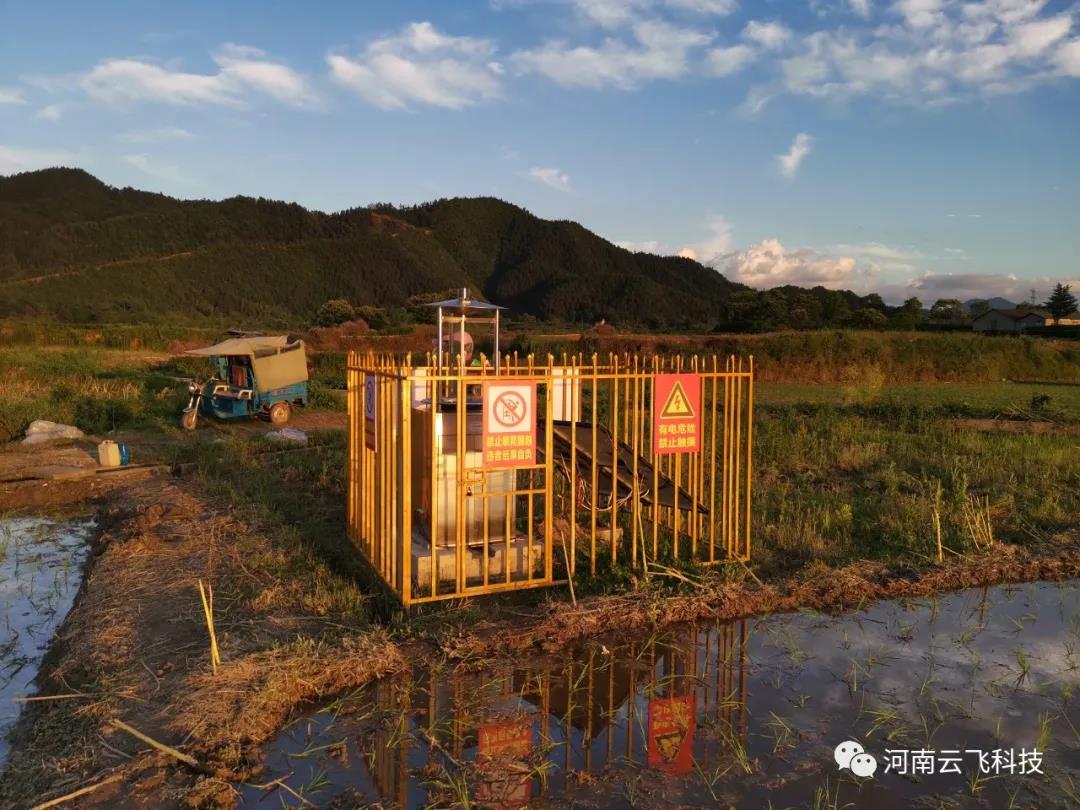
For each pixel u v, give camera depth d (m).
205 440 14.88
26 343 34.94
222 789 3.65
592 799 3.74
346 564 7.14
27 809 3.52
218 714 4.25
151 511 8.61
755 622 5.99
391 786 3.82
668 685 4.98
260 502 9.33
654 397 6.72
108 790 3.64
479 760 4.06
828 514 8.70
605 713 4.62
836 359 33.34
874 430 15.67
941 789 3.86
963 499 9.05
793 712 4.65
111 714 4.31
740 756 4.09
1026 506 9.38
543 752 4.16
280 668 4.74
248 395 17.14
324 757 4.06
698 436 6.94
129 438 15.18
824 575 6.70
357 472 7.63
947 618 6.14
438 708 4.62
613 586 6.44
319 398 20.73
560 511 8.84
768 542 7.95
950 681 5.08
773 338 34.72
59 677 4.95
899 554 7.54
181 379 22.00
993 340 35.91
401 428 6.02
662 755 4.16
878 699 4.82
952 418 18.11
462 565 6.15
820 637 5.74
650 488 6.97
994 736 4.39
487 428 6.07
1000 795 3.82
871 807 3.68
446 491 6.75
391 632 5.55
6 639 5.89
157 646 5.20
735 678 5.08
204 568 6.86
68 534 8.91
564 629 5.59
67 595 6.86
